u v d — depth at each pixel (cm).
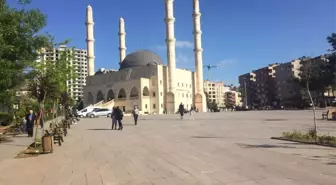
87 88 12238
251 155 1284
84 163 1291
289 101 12912
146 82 10919
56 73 2094
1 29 1387
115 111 3136
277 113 5750
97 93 12006
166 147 1645
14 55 1966
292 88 12812
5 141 2200
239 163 1133
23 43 1953
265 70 14838
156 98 10806
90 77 12219
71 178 1032
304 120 3412
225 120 3941
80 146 1853
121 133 2639
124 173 1063
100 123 4256
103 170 1131
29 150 1711
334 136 1736
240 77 17412
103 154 1509
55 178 1043
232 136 2033
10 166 1278
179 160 1249
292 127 2553
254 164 1103
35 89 1980
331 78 7369
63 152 1627
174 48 10838
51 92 2098
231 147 1530
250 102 16075
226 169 1045
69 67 2405
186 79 11656
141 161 1272
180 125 3325
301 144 1566
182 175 989
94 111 7181
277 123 3075
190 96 11819
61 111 4809
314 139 1639
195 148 1556
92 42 12150
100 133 2700
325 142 1540
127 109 10881
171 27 10756
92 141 2102
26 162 1363
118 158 1374
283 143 1612
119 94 11475
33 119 2588
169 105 10719
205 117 5088
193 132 2442
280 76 13725
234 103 19550
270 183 848
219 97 19662
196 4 11512
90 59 12162
